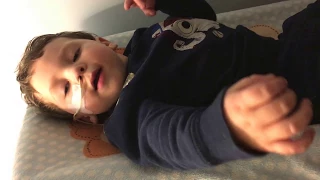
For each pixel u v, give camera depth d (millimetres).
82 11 1159
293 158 735
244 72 812
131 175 785
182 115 562
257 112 396
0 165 1402
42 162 872
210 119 472
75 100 921
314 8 855
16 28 1144
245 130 424
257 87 395
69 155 895
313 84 746
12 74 1227
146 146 667
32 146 914
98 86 890
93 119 986
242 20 1126
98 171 803
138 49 938
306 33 815
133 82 802
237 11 1142
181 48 865
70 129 988
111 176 790
